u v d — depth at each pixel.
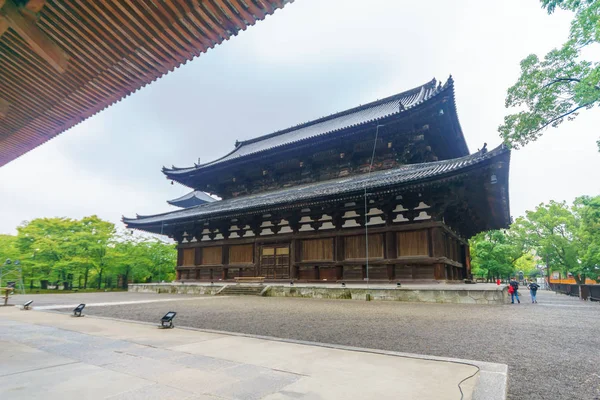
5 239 41.44
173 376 4.64
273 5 6.87
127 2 6.43
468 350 6.64
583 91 12.62
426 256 19.73
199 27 7.21
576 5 12.50
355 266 22.34
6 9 5.14
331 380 4.45
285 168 31.95
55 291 38.06
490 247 52.03
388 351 6.15
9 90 8.84
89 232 41.88
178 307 15.30
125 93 9.36
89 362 5.40
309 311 13.09
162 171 37.84
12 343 6.96
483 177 17.94
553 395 4.29
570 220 52.44
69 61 7.88
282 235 26.06
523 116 14.66
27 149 12.34
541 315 11.92
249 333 8.59
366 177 24.86
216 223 29.75
